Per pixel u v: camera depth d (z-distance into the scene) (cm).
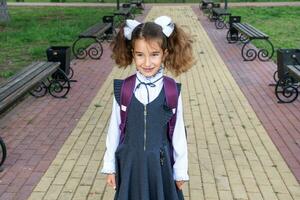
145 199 295
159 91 288
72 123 665
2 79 931
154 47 275
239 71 995
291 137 612
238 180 491
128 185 299
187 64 292
